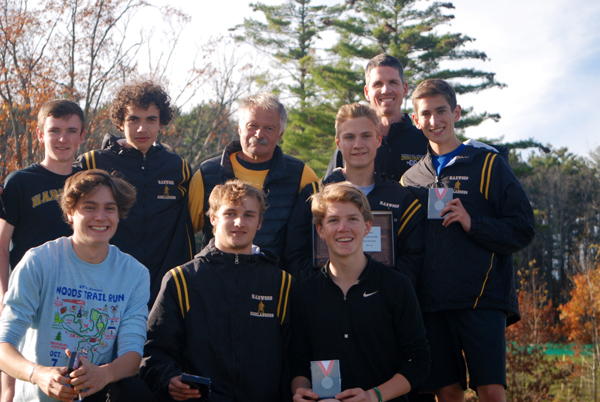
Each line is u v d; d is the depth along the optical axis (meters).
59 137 4.09
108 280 3.33
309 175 4.64
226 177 4.47
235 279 3.51
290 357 3.64
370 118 4.24
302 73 32.94
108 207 3.27
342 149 4.27
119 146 4.42
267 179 4.41
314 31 33.12
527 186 49.88
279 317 3.60
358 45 29.67
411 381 3.40
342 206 3.53
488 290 4.00
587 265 21.02
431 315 4.16
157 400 3.21
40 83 16.52
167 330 3.39
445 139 4.30
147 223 4.25
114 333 3.28
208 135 23.03
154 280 4.21
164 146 4.70
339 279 3.62
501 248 3.98
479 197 4.14
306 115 28.47
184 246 4.41
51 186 4.10
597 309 18.55
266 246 4.32
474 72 28.22
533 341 17.33
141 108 4.30
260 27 32.78
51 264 3.21
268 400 3.39
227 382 3.36
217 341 3.38
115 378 3.04
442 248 4.08
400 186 4.32
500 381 3.91
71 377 2.81
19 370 2.91
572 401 16.12
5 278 3.87
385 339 3.53
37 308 3.17
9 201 3.97
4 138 16.41
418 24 29.41
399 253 4.18
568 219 49.38
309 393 3.19
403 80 5.46
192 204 4.54
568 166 55.31
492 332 3.96
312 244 4.16
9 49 16.58
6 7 16.27
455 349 4.12
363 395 3.19
